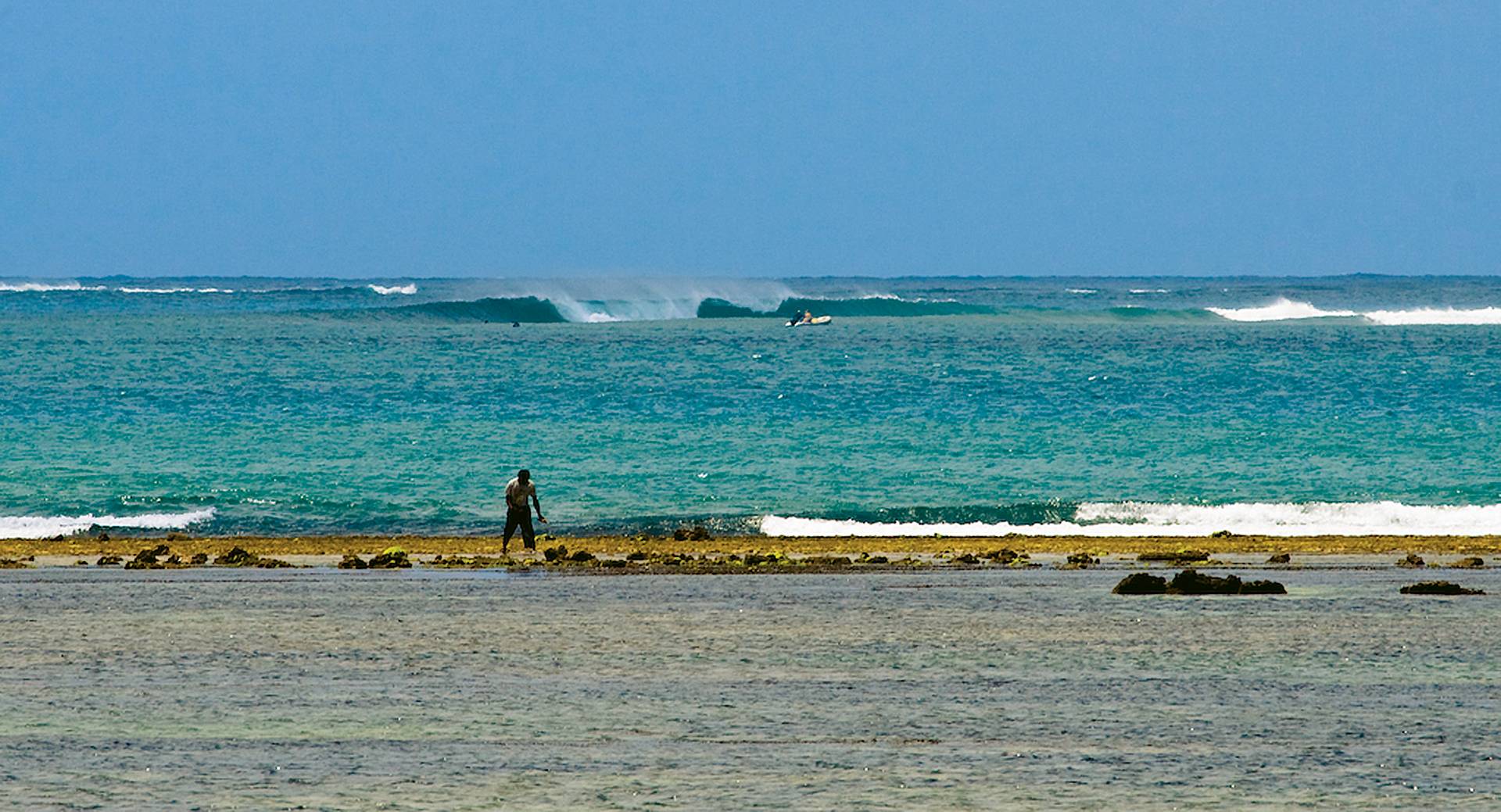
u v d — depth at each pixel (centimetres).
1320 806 3538
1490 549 9644
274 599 7156
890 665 5375
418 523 11388
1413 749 4081
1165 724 4394
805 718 4494
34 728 4369
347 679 5112
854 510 11650
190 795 3638
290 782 3766
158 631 6138
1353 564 8788
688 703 4709
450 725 4400
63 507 11950
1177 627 6206
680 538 10369
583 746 4150
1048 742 4175
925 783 3747
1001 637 5978
